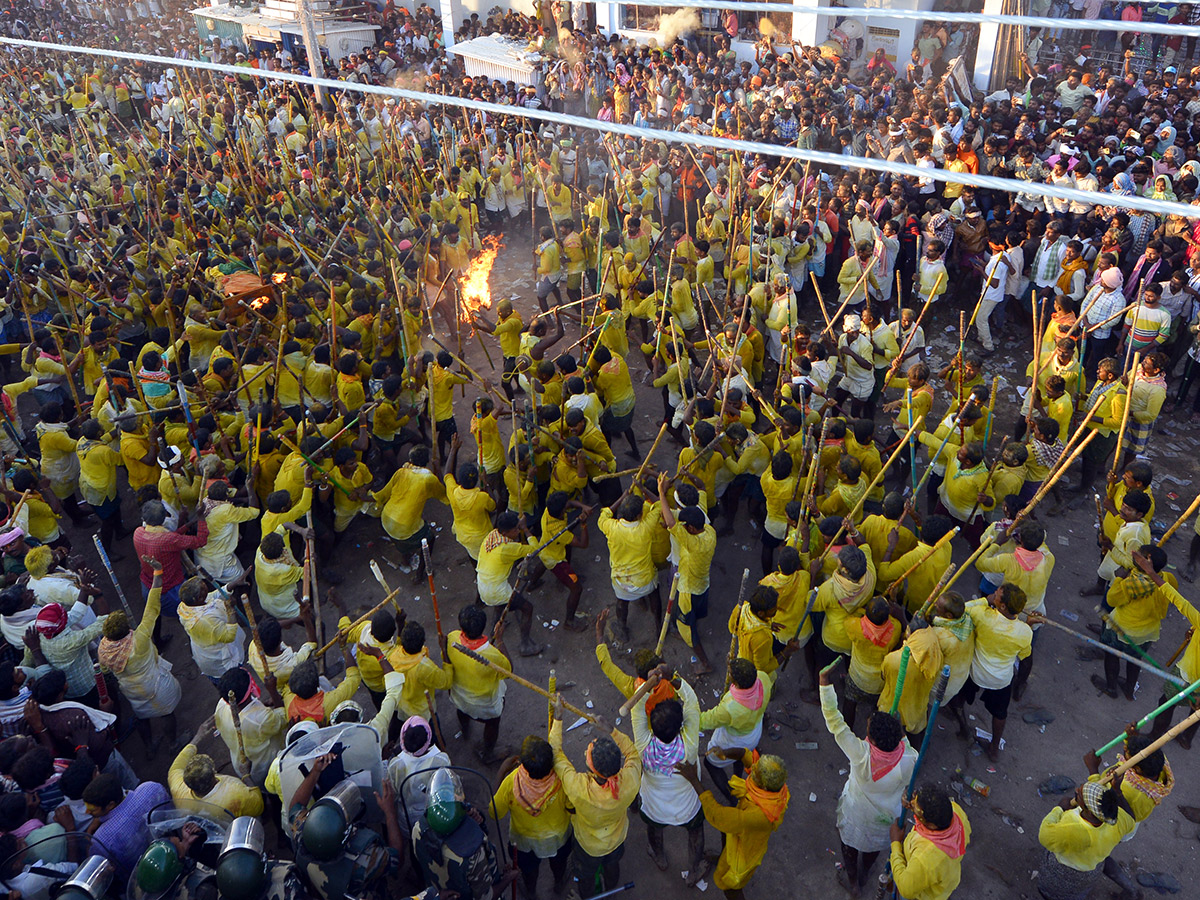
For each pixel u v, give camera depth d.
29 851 4.94
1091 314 11.17
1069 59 21.19
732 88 21.53
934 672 6.13
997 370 12.51
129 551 10.00
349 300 12.81
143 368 10.56
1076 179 13.64
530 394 9.78
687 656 8.23
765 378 12.63
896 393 12.23
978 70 20.78
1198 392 11.14
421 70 27.55
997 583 7.15
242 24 31.19
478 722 7.51
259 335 11.66
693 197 16.83
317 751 5.21
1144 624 7.01
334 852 4.52
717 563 9.33
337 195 16.95
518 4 29.33
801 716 7.57
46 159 20.62
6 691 6.25
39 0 41.25
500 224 18.16
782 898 6.23
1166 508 9.74
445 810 4.84
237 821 4.63
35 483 8.82
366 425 9.75
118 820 5.24
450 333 14.21
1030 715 7.46
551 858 5.95
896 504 7.29
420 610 8.99
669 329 10.98
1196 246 11.32
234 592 8.45
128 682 6.94
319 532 9.33
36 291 13.68
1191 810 6.61
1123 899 6.06
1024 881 6.23
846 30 23.16
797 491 8.15
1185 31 4.91
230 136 22.62
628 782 5.32
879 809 5.63
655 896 6.24
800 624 7.02
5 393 10.88
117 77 27.23
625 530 7.61
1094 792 5.30
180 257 14.56
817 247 13.68
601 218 14.23
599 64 23.56
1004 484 8.25
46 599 7.27
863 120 17.36
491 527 8.41
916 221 13.68
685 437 10.99
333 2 30.28
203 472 8.41
